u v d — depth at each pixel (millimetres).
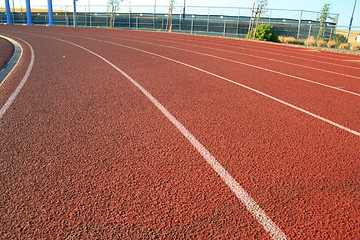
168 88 6898
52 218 2340
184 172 3102
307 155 3627
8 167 3076
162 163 3277
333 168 3311
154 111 5129
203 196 2691
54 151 3477
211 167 3229
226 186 2865
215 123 4648
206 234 2219
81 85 6855
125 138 3924
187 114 5039
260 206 2576
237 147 3777
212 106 5574
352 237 2240
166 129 4301
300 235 2242
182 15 37281
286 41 28922
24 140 3758
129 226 2279
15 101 5453
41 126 4254
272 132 4367
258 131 4383
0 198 2562
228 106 5625
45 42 18062
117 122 4516
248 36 30578
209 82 7770
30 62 10070
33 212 2400
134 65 10094
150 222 2332
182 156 3465
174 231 2242
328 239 2209
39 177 2908
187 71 9328
